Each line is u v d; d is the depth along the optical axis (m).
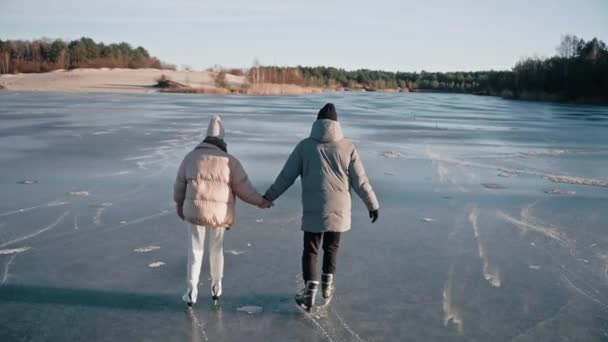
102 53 142.00
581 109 48.62
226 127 20.97
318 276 5.31
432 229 7.13
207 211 4.21
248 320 4.30
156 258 5.73
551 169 12.57
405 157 13.80
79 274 5.23
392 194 9.29
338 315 4.43
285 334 4.07
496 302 4.78
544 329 4.26
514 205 8.65
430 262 5.81
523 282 5.27
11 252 5.86
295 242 6.40
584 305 4.75
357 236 6.74
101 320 4.26
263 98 58.94
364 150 14.98
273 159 12.75
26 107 31.78
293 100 54.56
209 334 4.05
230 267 5.51
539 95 75.06
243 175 4.36
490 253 6.16
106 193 8.80
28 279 5.09
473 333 4.16
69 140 15.69
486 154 14.93
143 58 144.38
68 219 7.21
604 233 7.07
